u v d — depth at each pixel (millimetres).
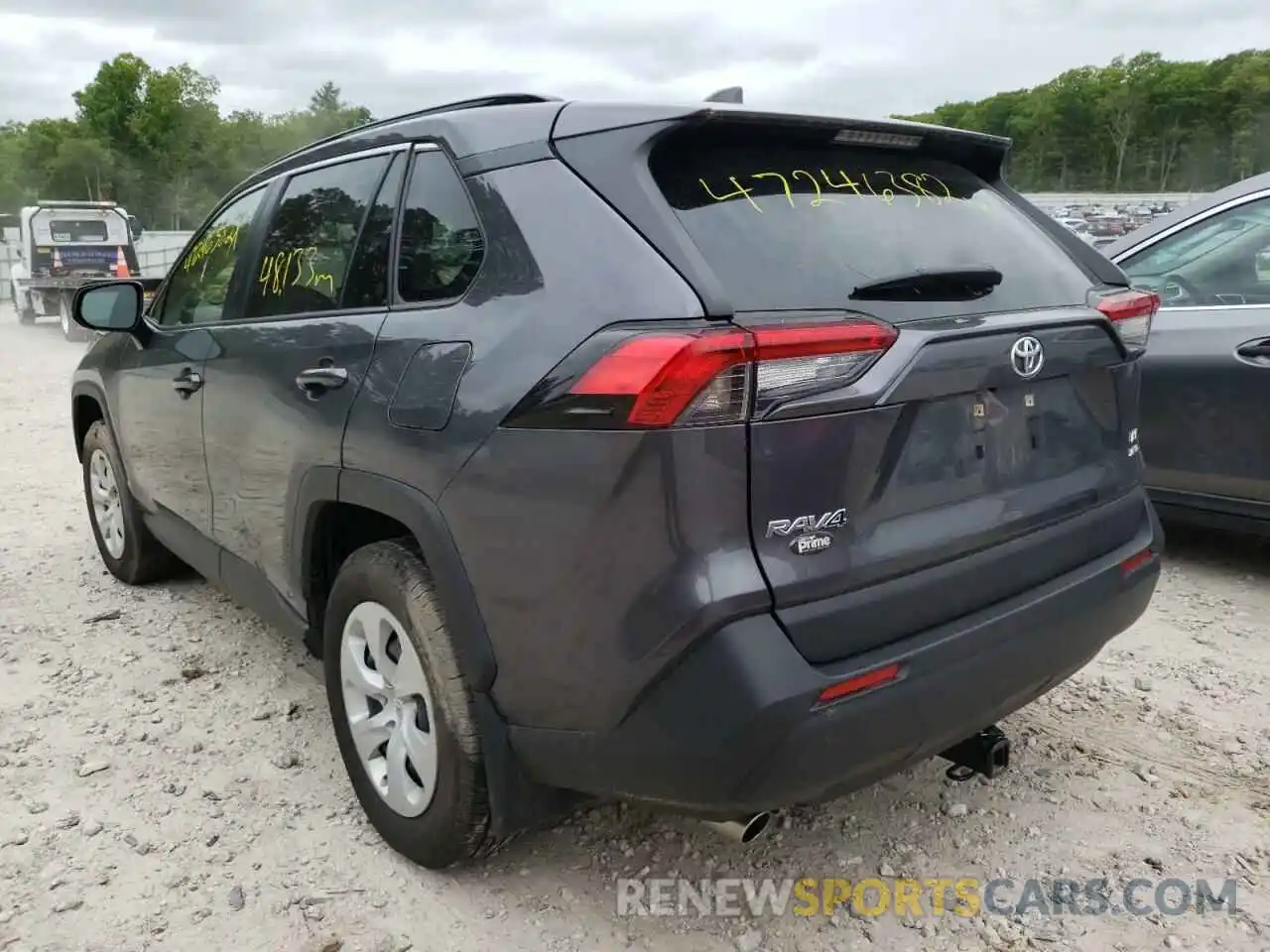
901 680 2111
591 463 2031
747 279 2121
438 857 2609
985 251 2619
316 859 2795
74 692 3785
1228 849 2795
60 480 7188
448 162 2602
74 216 19719
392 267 2713
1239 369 4457
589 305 2111
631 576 2010
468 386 2285
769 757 1978
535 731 2291
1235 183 4840
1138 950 2428
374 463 2555
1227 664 3902
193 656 4090
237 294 3496
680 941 2477
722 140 2348
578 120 2348
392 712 2699
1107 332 2648
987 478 2383
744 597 1956
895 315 2238
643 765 2113
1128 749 3311
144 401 4070
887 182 2605
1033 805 3010
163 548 4750
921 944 2463
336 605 2807
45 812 3023
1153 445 4789
